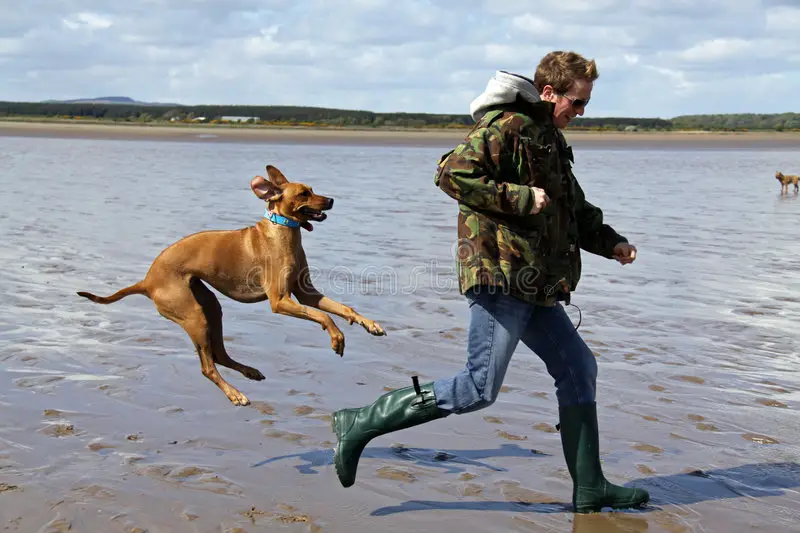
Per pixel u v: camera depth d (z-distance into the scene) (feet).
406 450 13.57
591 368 11.55
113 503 11.23
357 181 62.44
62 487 11.67
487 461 13.14
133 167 72.74
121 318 20.92
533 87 10.84
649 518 11.25
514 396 16.01
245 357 18.07
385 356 18.22
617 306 22.85
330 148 123.65
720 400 15.72
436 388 11.29
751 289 25.25
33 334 19.27
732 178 73.10
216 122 250.37
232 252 14.14
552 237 11.02
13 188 51.24
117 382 16.22
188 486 11.89
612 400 15.64
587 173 76.79
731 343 19.38
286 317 21.77
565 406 11.57
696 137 201.26
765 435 14.14
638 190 59.36
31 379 16.21
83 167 71.46
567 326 11.55
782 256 31.27
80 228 34.81
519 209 10.37
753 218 43.34
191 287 14.24
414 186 58.65
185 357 17.92
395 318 21.36
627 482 12.35
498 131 10.68
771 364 17.87
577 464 11.46
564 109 11.23
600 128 251.80
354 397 15.74
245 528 10.66
